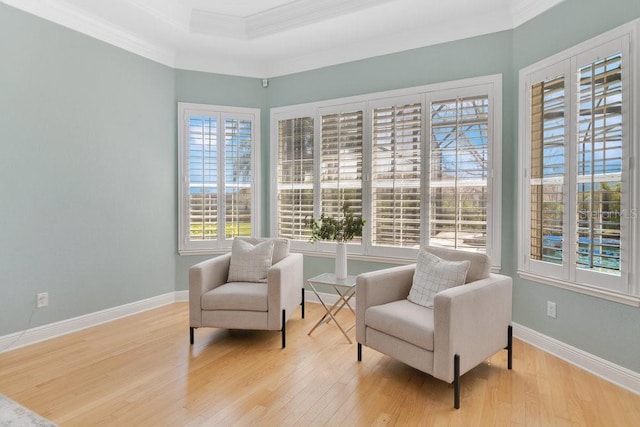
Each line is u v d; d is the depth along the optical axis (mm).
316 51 4184
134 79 3828
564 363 2701
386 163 3852
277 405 2158
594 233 2529
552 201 2855
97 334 3273
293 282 3377
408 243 3744
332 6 3393
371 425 1976
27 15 2979
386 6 3211
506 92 3283
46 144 3121
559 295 2793
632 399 2215
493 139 3330
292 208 4457
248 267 3361
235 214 4508
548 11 2879
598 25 2502
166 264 4215
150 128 4000
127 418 2025
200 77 4348
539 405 2160
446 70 3541
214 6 3596
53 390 2318
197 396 2252
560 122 2783
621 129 2350
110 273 3643
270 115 4578
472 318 2262
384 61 3869
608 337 2443
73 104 3307
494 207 3330
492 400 2217
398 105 3773
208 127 4387
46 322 3148
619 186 2371
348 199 4082
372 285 2648
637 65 2252
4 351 2885
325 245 4246
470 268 2629
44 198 3117
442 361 2123
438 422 2002
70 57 3275
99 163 3525
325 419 2023
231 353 2881
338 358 2795
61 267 3244
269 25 3754
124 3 3180
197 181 4352
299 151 4406
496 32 3312
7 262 2900
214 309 3012
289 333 3314
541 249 2963
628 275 2309
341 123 4121
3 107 2854
